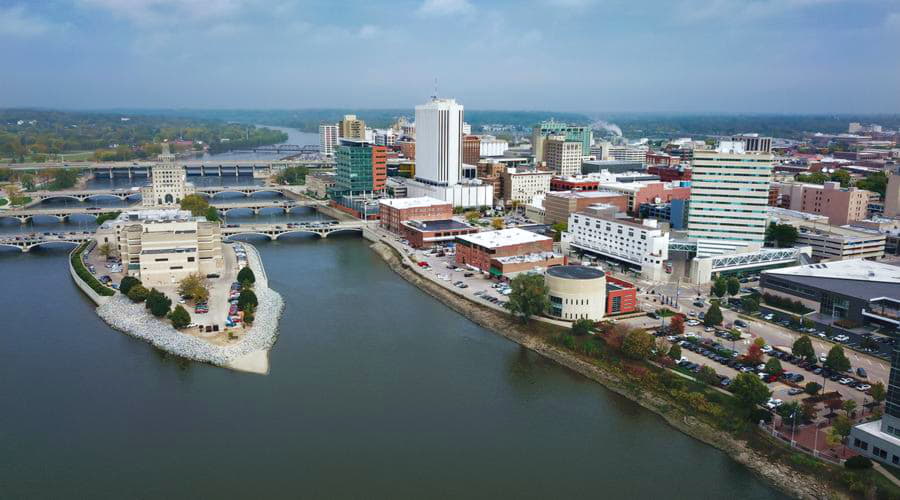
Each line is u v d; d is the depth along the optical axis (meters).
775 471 174.00
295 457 181.88
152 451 184.38
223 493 165.62
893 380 167.75
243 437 192.00
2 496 164.38
